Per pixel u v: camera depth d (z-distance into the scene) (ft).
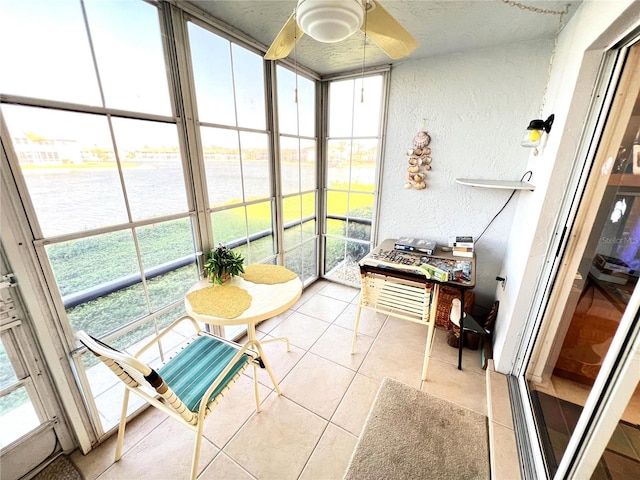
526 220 5.68
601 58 3.82
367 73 7.88
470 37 5.89
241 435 4.72
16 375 3.63
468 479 4.03
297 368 6.25
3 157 3.12
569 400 4.58
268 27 5.60
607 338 4.21
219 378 3.73
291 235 8.80
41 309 3.62
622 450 2.85
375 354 6.72
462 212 7.71
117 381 4.80
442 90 7.15
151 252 4.87
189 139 5.11
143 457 4.36
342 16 2.89
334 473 4.16
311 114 8.70
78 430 4.23
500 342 5.91
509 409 4.95
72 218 3.79
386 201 8.77
